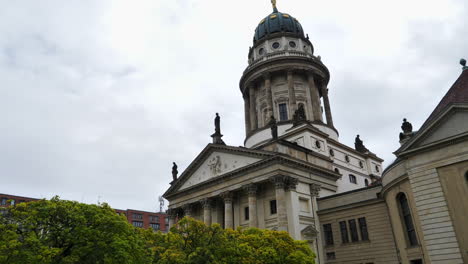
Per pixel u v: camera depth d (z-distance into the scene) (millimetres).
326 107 93000
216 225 42062
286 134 77625
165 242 40969
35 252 30391
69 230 33750
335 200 62906
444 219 37500
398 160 45625
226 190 68000
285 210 58969
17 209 33969
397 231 48188
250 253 40844
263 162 62938
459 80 44125
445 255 36719
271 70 91125
